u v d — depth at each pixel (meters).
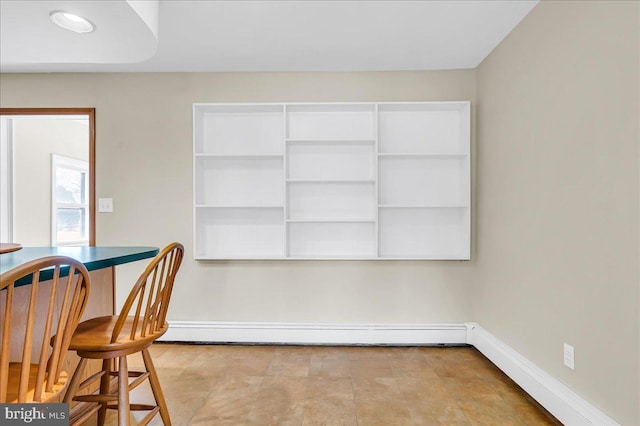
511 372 2.47
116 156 3.30
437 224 3.30
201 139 3.27
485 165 3.01
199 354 2.97
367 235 3.30
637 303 1.52
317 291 3.27
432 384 2.43
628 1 1.55
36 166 4.39
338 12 2.34
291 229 3.30
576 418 1.81
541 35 2.20
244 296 3.29
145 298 3.30
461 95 3.24
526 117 2.37
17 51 2.17
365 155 3.30
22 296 1.59
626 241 1.57
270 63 3.12
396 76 3.27
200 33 2.60
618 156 1.61
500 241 2.74
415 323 3.25
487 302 2.97
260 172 3.33
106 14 1.78
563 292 1.99
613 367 1.64
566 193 1.96
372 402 2.19
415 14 2.37
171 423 1.94
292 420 1.99
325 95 3.29
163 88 3.30
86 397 1.55
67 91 3.30
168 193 3.30
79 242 5.14
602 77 1.70
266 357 2.91
